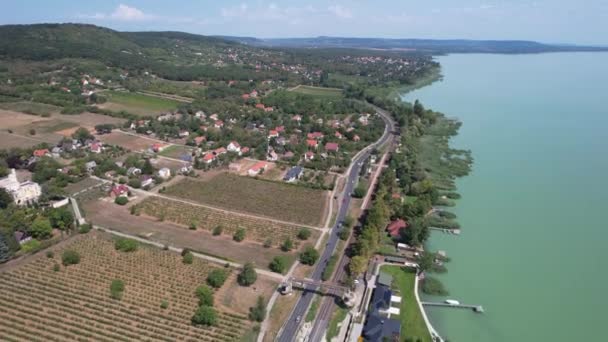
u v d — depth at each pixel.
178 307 118.38
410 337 111.50
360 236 154.62
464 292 132.12
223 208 184.75
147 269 135.88
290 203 192.25
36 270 132.62
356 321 118.12
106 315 113.31
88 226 159.00
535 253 155.00
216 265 141.00
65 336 105.44
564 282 138.50
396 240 161.38
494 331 115.88
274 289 130.25
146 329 109.06
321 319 118.44
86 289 124.00
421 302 126.50
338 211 186.25
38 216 158.62
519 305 126.69
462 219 180.25
